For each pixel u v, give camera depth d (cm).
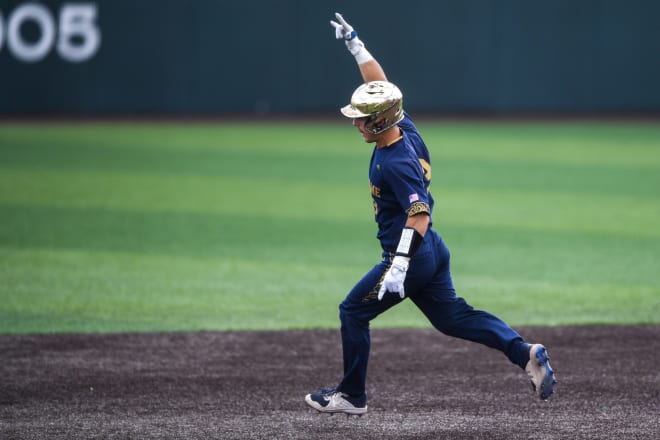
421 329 2811
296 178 5809
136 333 2728
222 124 8475
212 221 4516
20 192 5222
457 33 8725
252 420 2000
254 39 8850
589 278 3459
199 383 2270
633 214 4681
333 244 4062
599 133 7838
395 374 2352
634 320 2894
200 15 8794
